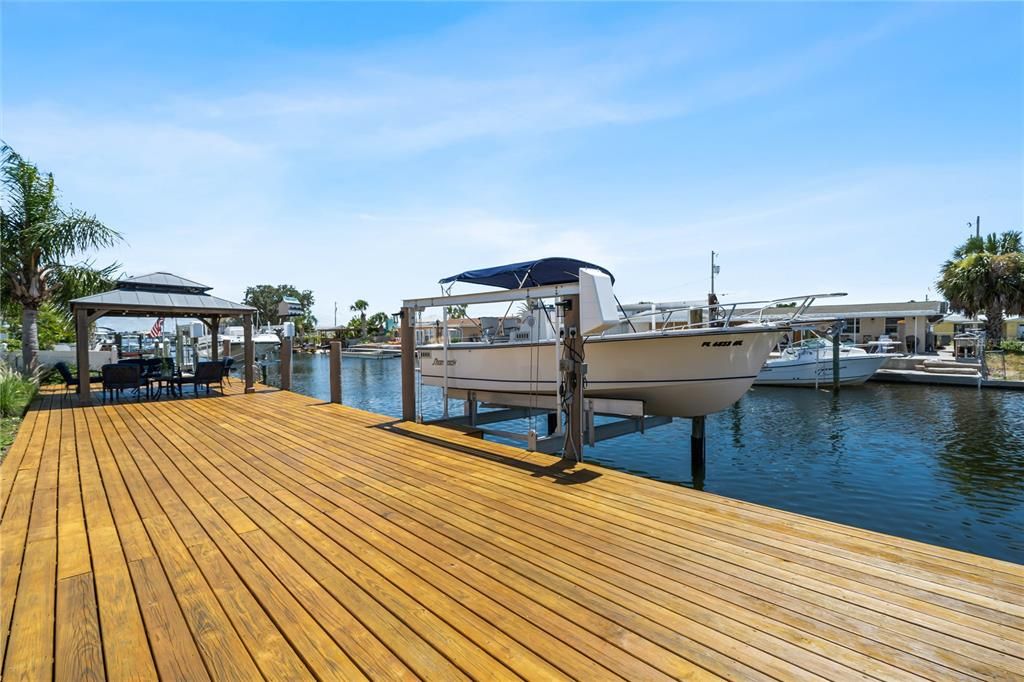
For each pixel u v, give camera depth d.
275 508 3.25
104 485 3.80
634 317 7.64
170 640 1.77
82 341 8.56
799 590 2.10
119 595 2.11
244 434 5.82
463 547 2.59
